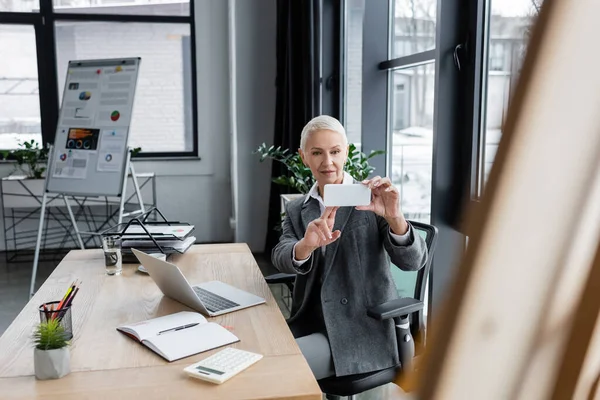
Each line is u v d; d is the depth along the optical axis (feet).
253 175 16.26
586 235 0.57
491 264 0.55
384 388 7.64
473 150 6.44
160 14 16.47
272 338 4.32
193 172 17.04
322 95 12.40
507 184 0.55
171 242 6.95
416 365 0.59
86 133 12.21
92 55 16.38
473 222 0.56
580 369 0.59
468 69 6.54
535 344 0.58
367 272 5.46
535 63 0.55
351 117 11.87
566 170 0.56
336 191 4.95
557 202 0.56
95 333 4.45
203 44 16.61
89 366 3.84
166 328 4.42
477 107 6.41
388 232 5.24
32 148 15.55
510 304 0.57
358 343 5.24
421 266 5.31
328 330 5.27
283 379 3.61
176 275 4.78
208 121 16.97
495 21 6.02
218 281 5.79
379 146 10.23
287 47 13.70
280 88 14.82
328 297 5.40
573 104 0.55
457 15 6.62
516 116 0.55
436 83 6.81
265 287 5.70
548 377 0.59
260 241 16.61
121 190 11.75
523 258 0.56
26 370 3.78
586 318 0.59
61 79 16.30
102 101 12.26
